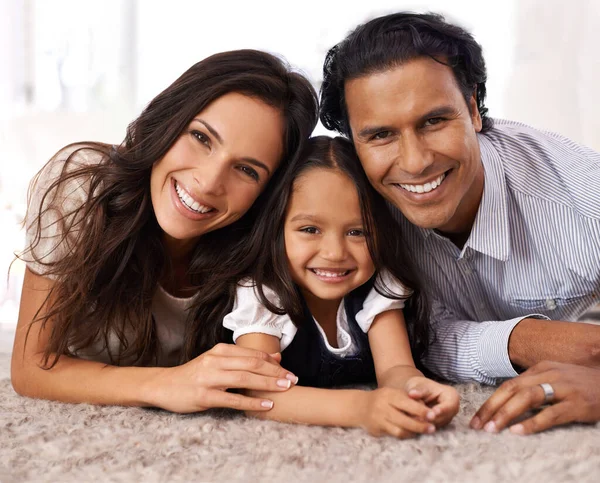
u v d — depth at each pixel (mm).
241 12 3074
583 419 1059
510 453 948
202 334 1367
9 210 2605
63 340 1279
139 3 3123
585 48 2666
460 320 1535
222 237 1397
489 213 1420
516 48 2752
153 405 1183
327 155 1299
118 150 1358
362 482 871
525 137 1557
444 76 1221
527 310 1523
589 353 1229
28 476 914
